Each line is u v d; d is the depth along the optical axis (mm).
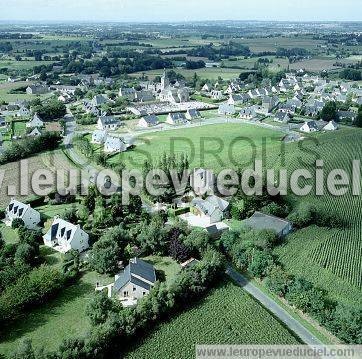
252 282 109250
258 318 94500
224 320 94000
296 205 143000
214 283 106938
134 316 89938
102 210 136500
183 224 128250
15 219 132625
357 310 90875
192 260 114062
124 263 115688
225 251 119625
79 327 92500
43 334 90750
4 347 87188
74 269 111938
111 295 102625
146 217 138000
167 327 91938
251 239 119562
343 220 134875
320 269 109812
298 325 94125
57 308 99000
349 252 117312
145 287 101625
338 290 101812
